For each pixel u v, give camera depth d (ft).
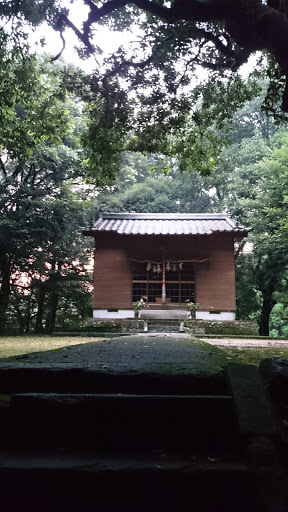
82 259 68.08
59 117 30.60
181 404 9.20
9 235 56.54
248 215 66.54
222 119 31.60
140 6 20.21
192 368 11.77
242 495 7.16
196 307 53.78
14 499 7.21
